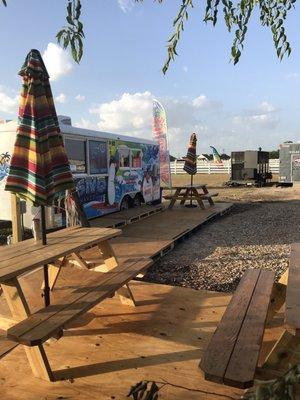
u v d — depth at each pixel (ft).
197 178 99.76
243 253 23.63
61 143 11.51
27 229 25.67
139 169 39.11
